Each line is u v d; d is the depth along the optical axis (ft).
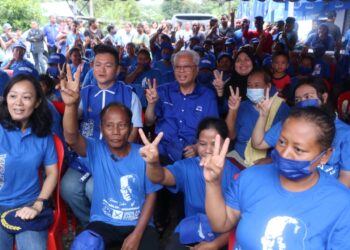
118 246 8.21
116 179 8.19
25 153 8.10
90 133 10.94
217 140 5.56
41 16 65.05
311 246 5.00
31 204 8.16
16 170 8.09
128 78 19.56
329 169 7.98
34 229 7.58
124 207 8.22
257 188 5.45
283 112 10.26
